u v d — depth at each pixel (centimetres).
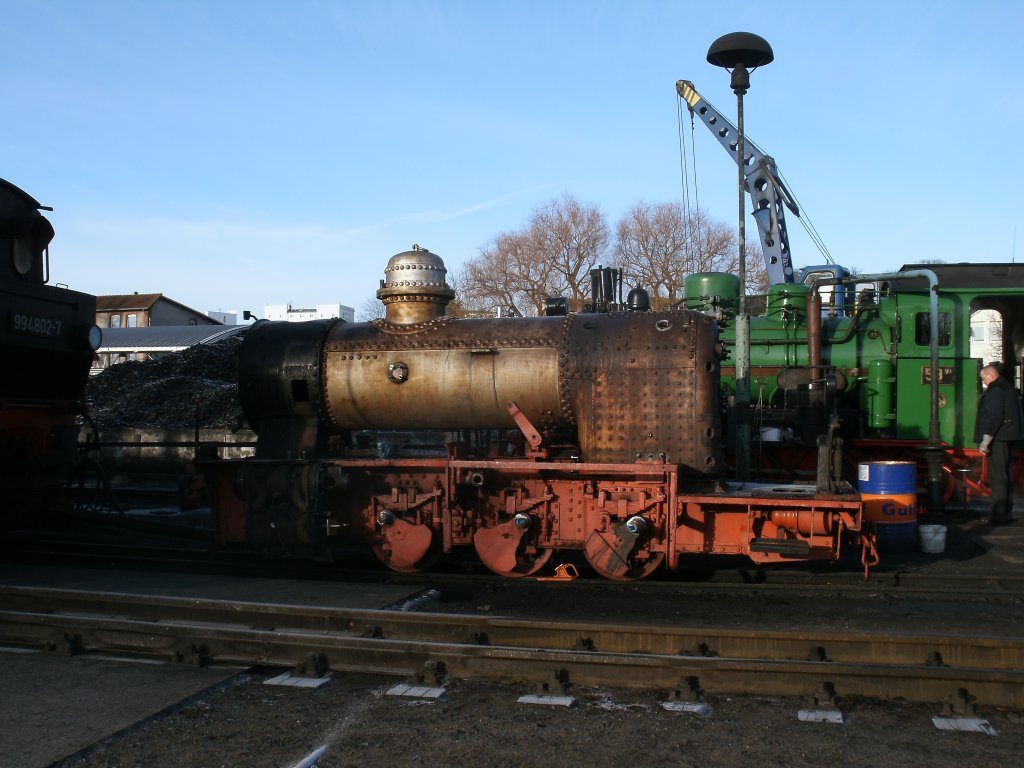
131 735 454
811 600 747
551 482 806
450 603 741
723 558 919
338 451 900
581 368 802
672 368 782
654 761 421
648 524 770
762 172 2253
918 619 682
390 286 895
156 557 936
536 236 4544
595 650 558
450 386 838
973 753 427
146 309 5709
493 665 526
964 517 1166
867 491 967
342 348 884
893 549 949
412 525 818
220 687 521
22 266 1006
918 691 489
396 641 545
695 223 4619
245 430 1694
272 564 889
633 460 784
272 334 917
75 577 850
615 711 480
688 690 495
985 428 1098
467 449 868
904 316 1353
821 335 1430
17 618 605
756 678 503
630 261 4659
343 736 451
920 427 1334
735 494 748
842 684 496
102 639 589
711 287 1550
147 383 2259
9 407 969
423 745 440
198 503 896
